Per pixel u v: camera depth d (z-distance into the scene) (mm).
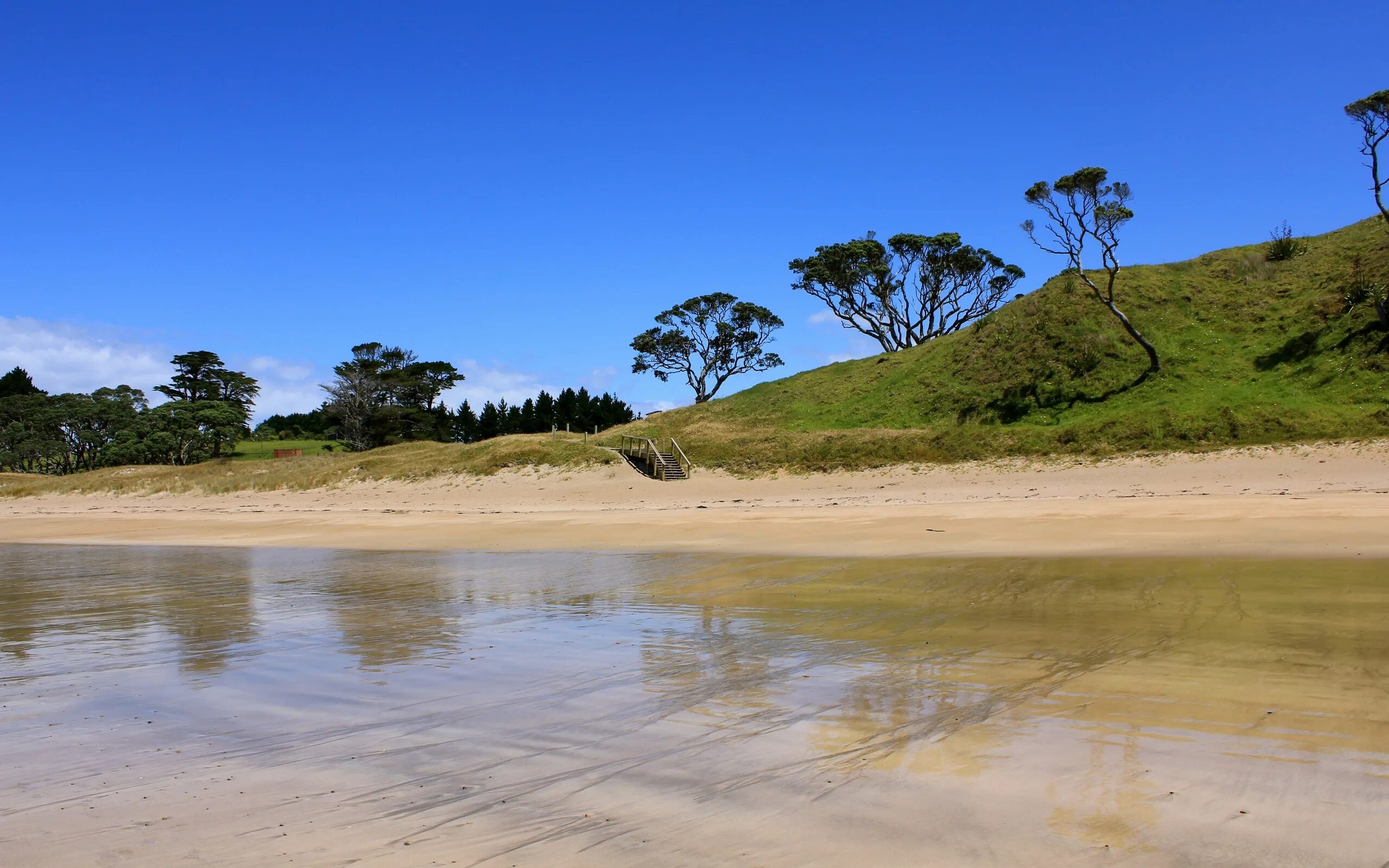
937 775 5289
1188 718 6152
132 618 12172
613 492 38969
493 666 8742
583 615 11570
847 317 72812
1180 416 35594
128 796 5469
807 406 55000
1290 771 5098
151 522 34438
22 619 12289
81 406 81562
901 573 14258
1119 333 45688
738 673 8086
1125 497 26516
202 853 4594
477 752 6094
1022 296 56531
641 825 4762
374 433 78750
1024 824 4570
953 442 38750
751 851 4387
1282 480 27453
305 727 6832
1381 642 8164
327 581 15758
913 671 7844
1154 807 4703
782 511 27922
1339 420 32344
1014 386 45312
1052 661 7973
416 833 4762
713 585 13805
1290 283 45906
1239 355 41375
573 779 5492
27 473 78750
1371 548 14391
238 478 49344
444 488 42344
